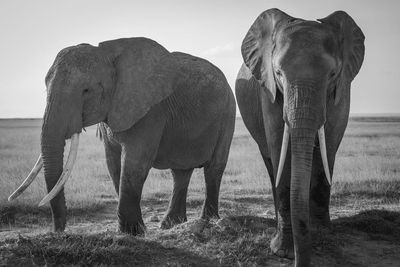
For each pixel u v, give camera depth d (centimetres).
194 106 898
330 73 598
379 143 3338
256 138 882
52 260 629
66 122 740
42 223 957
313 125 563
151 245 695
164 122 853
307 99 566
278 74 614
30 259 627
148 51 839
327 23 644
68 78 758
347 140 3672
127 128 788
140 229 785
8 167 1847
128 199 792
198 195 1270
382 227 831
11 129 6831
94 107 779
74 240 674
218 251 683
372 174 1501
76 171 1752
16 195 714
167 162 906
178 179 949
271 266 651
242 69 943
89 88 770
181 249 690
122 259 646
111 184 1440
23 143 3562
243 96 902
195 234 726
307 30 610
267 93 660
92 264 633
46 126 734
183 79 895
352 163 1861
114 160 863
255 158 2247
